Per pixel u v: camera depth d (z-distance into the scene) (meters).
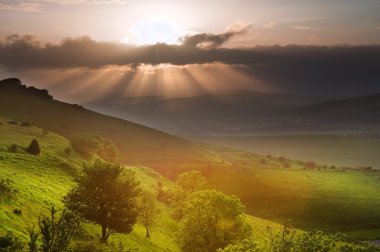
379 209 179.12
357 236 142.62
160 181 157.50
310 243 32.34
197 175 110.62
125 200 62.88
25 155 100.06
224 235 57.66
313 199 191.25
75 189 66.75
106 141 178.25
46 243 29.23
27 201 58.50
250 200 185.38
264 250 33.88
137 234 77.25
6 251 34.06
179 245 61.31
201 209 58.97
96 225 67.44
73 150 138.88
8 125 168.50
